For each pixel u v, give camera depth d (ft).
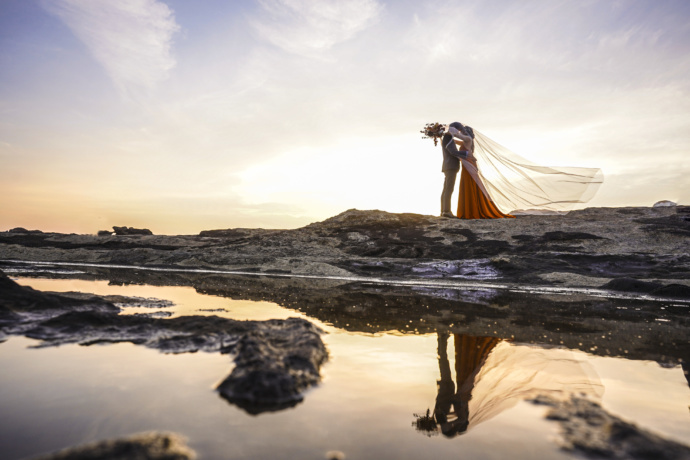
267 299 19.79
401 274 37.19
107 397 6.12
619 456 4.66
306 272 39.86
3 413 5.45
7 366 7.59
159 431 4.99
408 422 5.54
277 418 5.53
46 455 4.10
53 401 5.90
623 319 15.60
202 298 19.39
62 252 53.98
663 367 8.70
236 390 6.40
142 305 16.02
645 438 5.04
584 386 7.32
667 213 50.75
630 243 40.70
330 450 4.62
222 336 10.21
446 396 6.65
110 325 11.02
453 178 62.54
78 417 5.36
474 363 8.79
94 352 8.71
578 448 4.84
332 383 7.23
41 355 8.39
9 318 11.41
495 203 57.88
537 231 47.19
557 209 52.54
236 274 38.47
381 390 6.89
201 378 7.12
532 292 25.57
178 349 9.07
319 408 5.98
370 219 62.18
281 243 54.13
